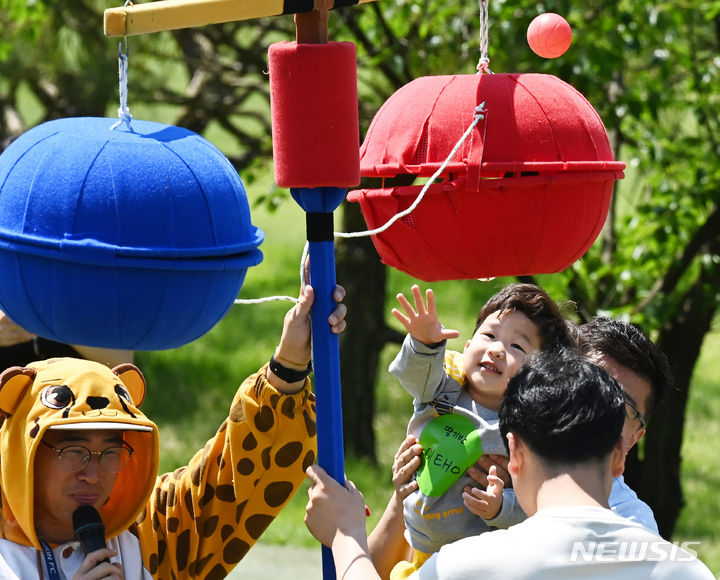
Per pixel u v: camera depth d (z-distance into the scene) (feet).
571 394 23.38
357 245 94.68
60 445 26.00
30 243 21.93
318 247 24.32
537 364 24.50
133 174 22.09
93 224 21.79
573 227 24.93
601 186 25.21
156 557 28.53
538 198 24.16
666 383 30.17
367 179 63.72
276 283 170.09
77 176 21.93
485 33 26.35
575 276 75.10
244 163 94.17
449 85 24.84
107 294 22.04
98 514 26.05
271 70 23.39
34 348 37.27
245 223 23.99
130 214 21.89
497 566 22.44
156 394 124.98
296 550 74.84
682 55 78.02
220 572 28.78
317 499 24.68
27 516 25.40
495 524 28.45
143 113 96.48
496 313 30.68
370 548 32.17
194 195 22.56
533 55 70.74
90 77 90.22
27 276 22.26
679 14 77.51
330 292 24.52
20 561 26.22
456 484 29.99
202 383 129.49
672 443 71.82
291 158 23.20
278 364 27.14
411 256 25.73
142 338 23.04
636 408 28.94
